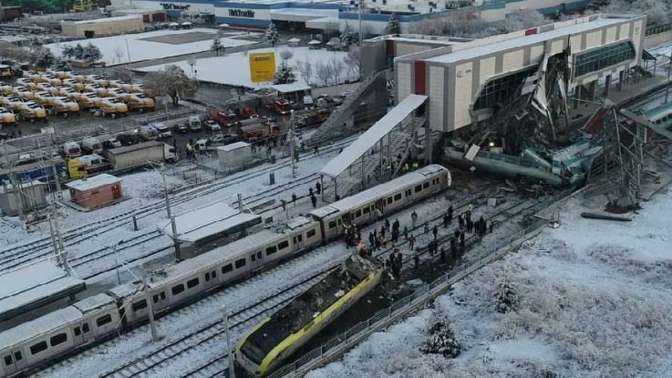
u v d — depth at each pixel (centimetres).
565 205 5272
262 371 3247
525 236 4703
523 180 5750
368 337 3622
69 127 8906
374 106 7850
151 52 14975
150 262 4734
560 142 6388
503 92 6575
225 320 3116
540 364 3297
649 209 5109
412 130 6119
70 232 5331
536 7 15462
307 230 4653
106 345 3706
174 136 8169
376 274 4091
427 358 3397
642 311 3709
